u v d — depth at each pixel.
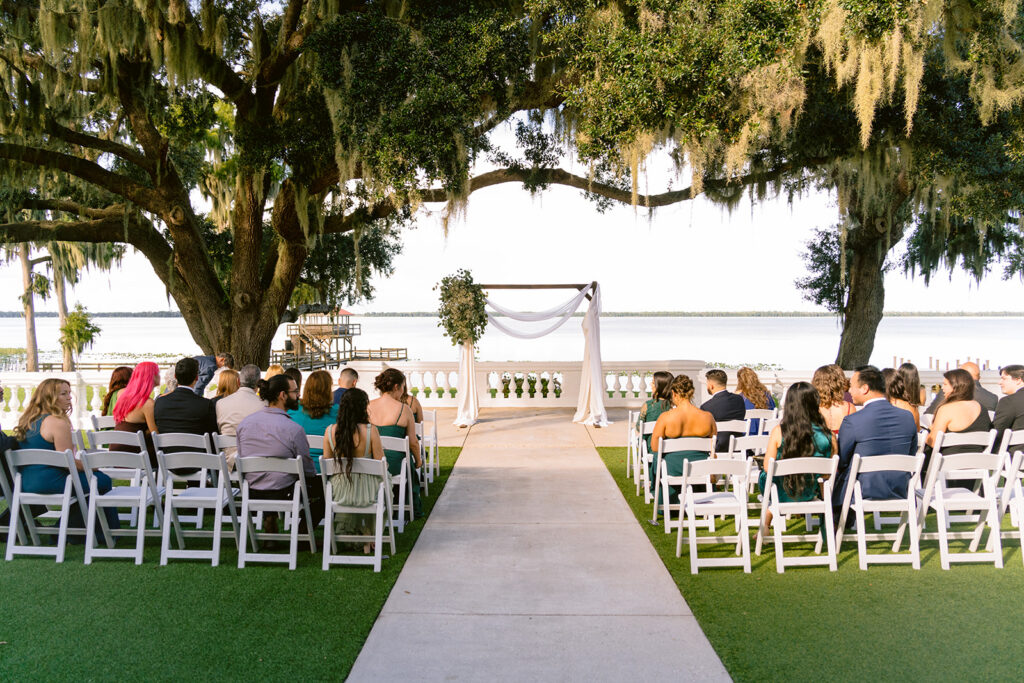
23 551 5.51
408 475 6.48
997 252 18.39
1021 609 4.43
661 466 6.25
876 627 4.19
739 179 13.74
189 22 12.32
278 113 13.94
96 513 5.75
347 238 21.28
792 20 9.08
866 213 15.33
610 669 3.71
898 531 5.45
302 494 5.54
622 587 4.90
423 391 14.91
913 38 8.99
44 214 21.94
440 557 5.56
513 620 4.34
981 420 6.04
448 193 10.89
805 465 5.25
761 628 4.20
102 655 3.86
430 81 10.16
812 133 12.29
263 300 15.56
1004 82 10.38
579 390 13.86
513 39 10.62
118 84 13.44
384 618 4.38
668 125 10.12
